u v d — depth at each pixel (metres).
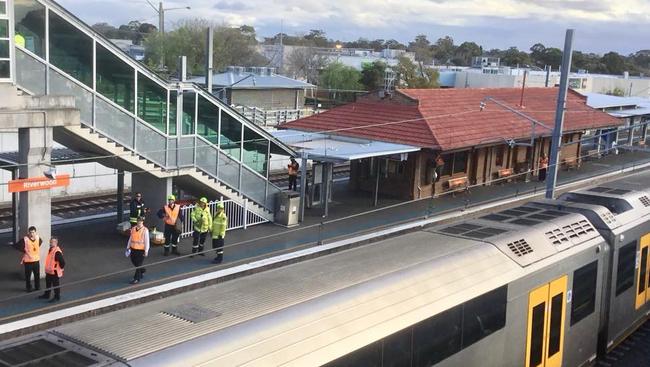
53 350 6.54
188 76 52.97
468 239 11.81
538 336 11.80
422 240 11.75
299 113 48.91
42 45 15.76
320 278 9.24
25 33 15.48
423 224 22.14
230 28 80.56
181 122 19.25
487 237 11.91
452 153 27.94
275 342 7.27
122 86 17.66
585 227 13.77
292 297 8.35
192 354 6.64
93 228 20.09
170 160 19.06
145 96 18.28
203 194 21.34
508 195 28.22
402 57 71.94
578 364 13.38
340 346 7.77
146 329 7.14
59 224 20.34
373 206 25.20
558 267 12.17
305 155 22.17
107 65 17.20
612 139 43.16
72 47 16.41
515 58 128.25
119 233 19.55
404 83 68.38
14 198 17.72
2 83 14.62
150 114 18.48
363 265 9.92
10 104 14.59
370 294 8.79
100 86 17.22
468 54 149.62
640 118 47.06
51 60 16.09
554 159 20.42
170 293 14.98
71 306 13.74
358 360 8.00
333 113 29.89
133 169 18.42
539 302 11.70
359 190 27.94
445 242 11.56
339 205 25.25
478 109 30.94
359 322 8.23
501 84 71.56
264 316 7.63
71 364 6.23
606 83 79.81
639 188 17.84
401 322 8.72
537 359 11.86
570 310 12.75
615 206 15.73
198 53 72.31
